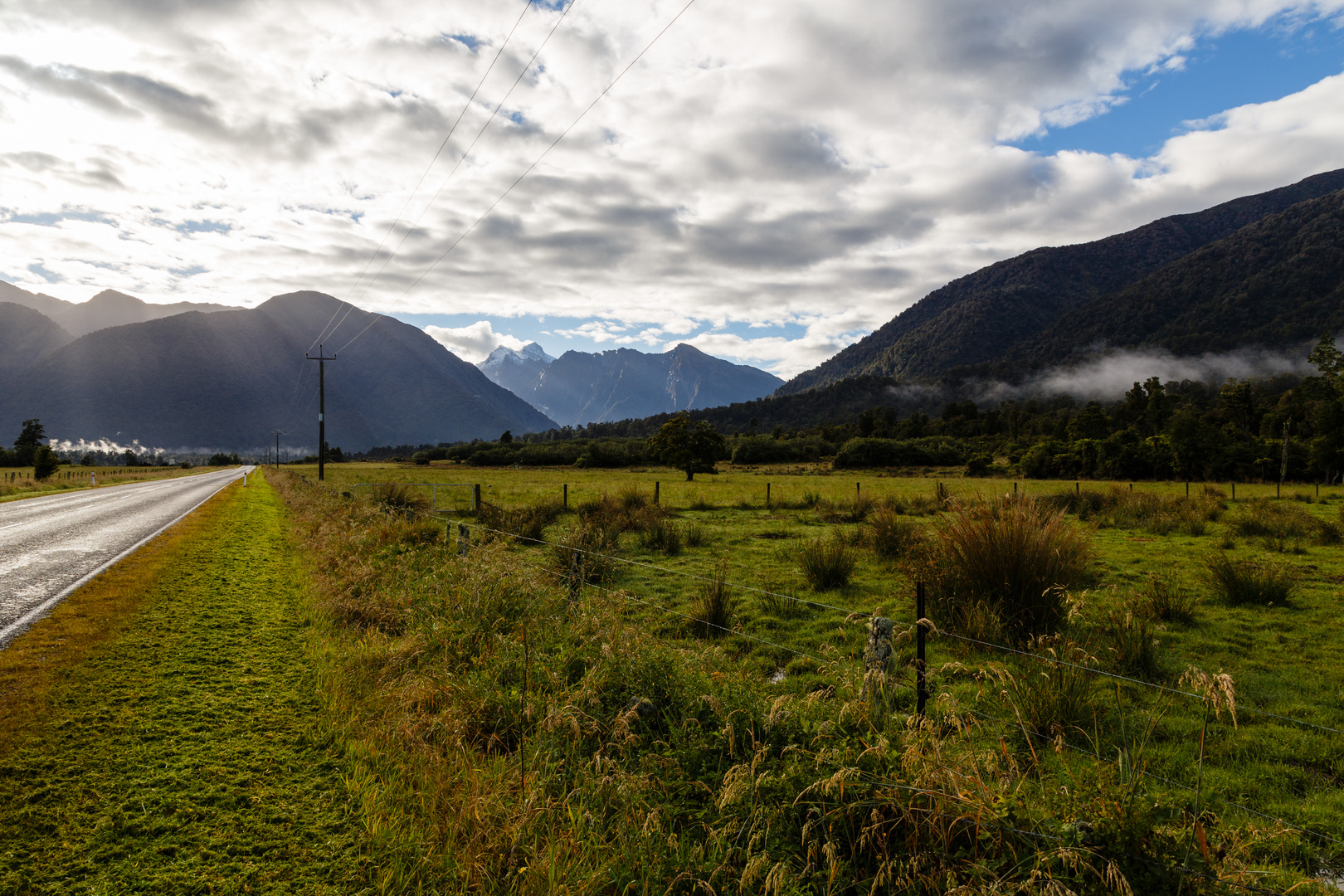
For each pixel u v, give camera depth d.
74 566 9.95
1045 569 6.85
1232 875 2.38
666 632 7.51
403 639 5.93
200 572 9.51
